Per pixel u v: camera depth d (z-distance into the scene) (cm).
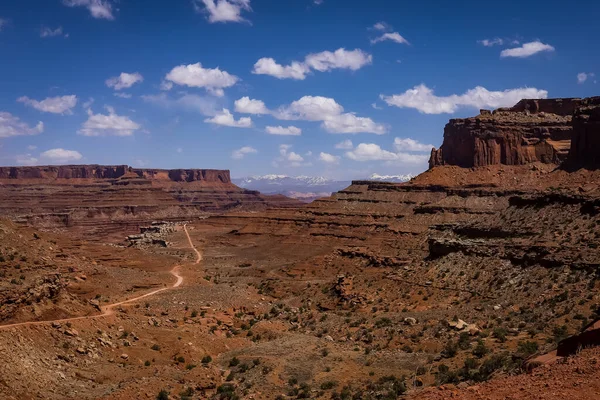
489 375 5966
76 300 8206
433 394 3884
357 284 12762
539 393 3388
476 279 10844
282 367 7312
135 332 7875
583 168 17125
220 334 9169
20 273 8644
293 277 16025
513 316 8812
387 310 10812
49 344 6506
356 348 8331
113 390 5916
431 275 11788
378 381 6681
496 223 12481
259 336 9250
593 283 8919
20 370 5666
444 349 7612
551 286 9362
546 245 10431
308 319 10962
